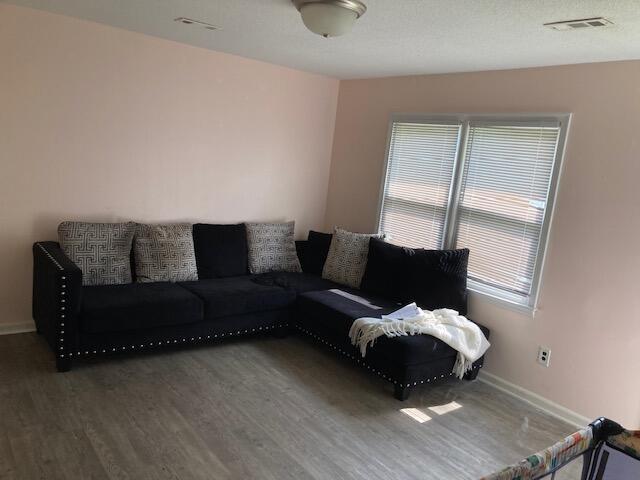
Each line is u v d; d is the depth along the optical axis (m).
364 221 4.88
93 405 2.86
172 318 3.47
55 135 3.63
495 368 3.76
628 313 3.07
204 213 4.46
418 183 4.35
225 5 2.80
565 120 3.32
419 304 3.87
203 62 4.18
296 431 2.84
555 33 2.64
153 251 3.92
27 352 3.41
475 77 3.87
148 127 4.02
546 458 1.52
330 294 4.05
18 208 3.59
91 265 3.62
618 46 2.77
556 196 3.39
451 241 4.09
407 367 3.23
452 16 2.53
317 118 5.04
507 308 3.66
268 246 4.61
